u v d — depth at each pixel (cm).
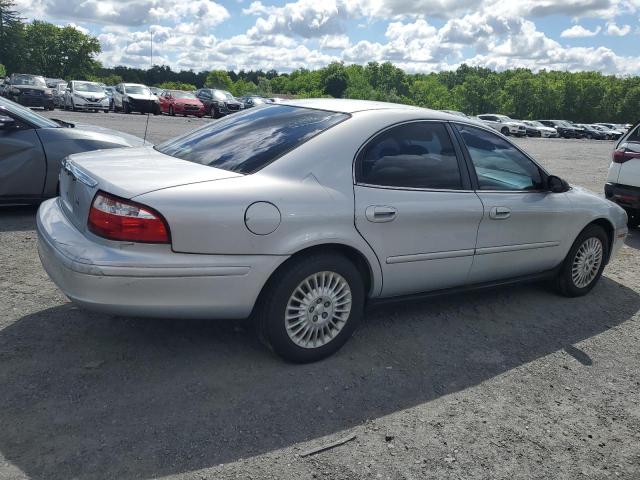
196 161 356
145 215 292
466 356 378
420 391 330
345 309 355
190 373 329
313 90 12794
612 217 509
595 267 513
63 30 10019
